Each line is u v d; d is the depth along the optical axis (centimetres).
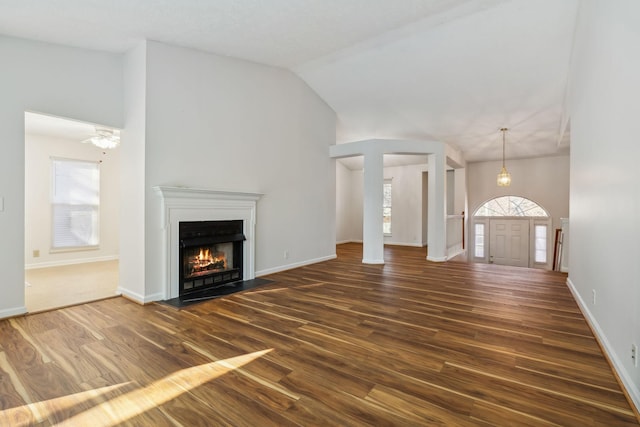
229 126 436
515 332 269
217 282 422
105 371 205
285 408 168
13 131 299
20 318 301
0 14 265
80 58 344
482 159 870
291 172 542
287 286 426
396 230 942
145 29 324
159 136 360
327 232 635
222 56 427
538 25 362
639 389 162
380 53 443
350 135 736
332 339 256
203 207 398
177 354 229
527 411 164
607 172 229
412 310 327
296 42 397
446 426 154
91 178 610
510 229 876
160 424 157
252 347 241
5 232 296
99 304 348
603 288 239
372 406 169
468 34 389
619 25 200
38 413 164
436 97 537
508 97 510
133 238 366
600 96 247
